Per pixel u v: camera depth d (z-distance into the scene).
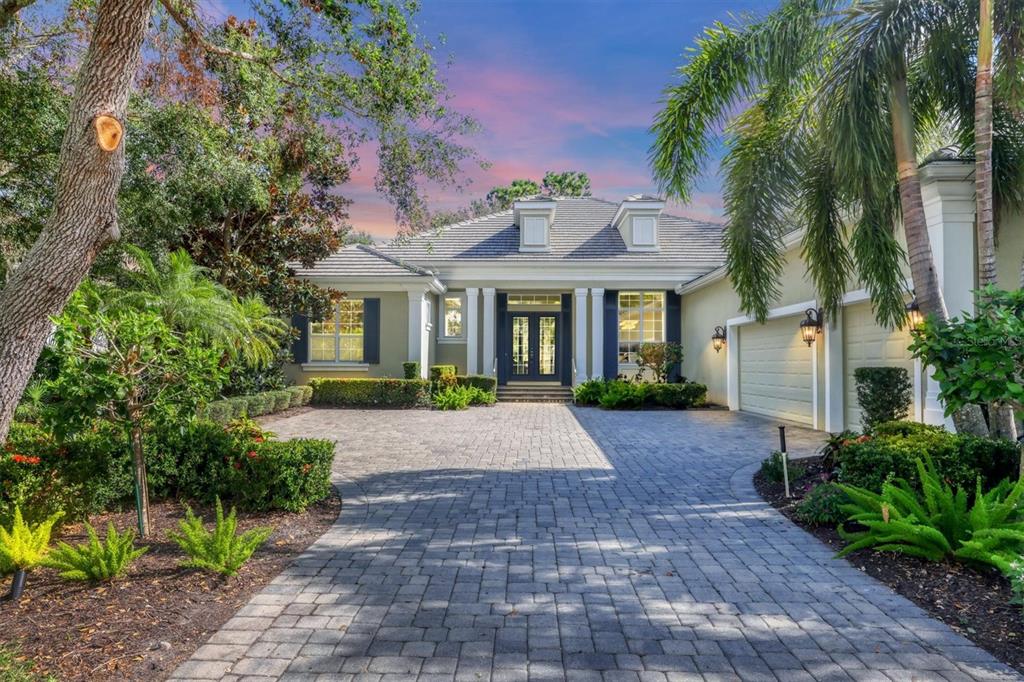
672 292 19.70
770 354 14.41
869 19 6.89
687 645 3.31
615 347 19.52
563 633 3.45
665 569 4.50
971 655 3.17
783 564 4.59
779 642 3.34
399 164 7.95
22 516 4.73
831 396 11.41
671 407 16.81
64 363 4.38
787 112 8.45
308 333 18.08
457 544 5.09
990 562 4.11
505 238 20.64
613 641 3.35
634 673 3.01
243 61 7.73
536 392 19.11
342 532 5.42
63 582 4.02
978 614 3.64
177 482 6.17
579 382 19.22
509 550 4.93
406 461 8.98
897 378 9.07
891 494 4.82
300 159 12.27
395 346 17.88
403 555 4.80
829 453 7.32
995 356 4.25
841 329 11.34
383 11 6.79
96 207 4.13
